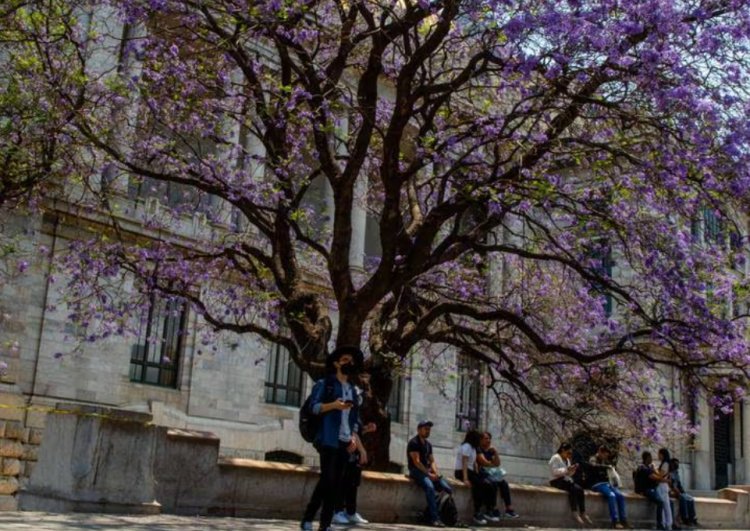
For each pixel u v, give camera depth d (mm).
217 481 11617
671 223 15383
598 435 19188
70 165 16750
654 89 12508
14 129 15109
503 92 16141
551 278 19891
